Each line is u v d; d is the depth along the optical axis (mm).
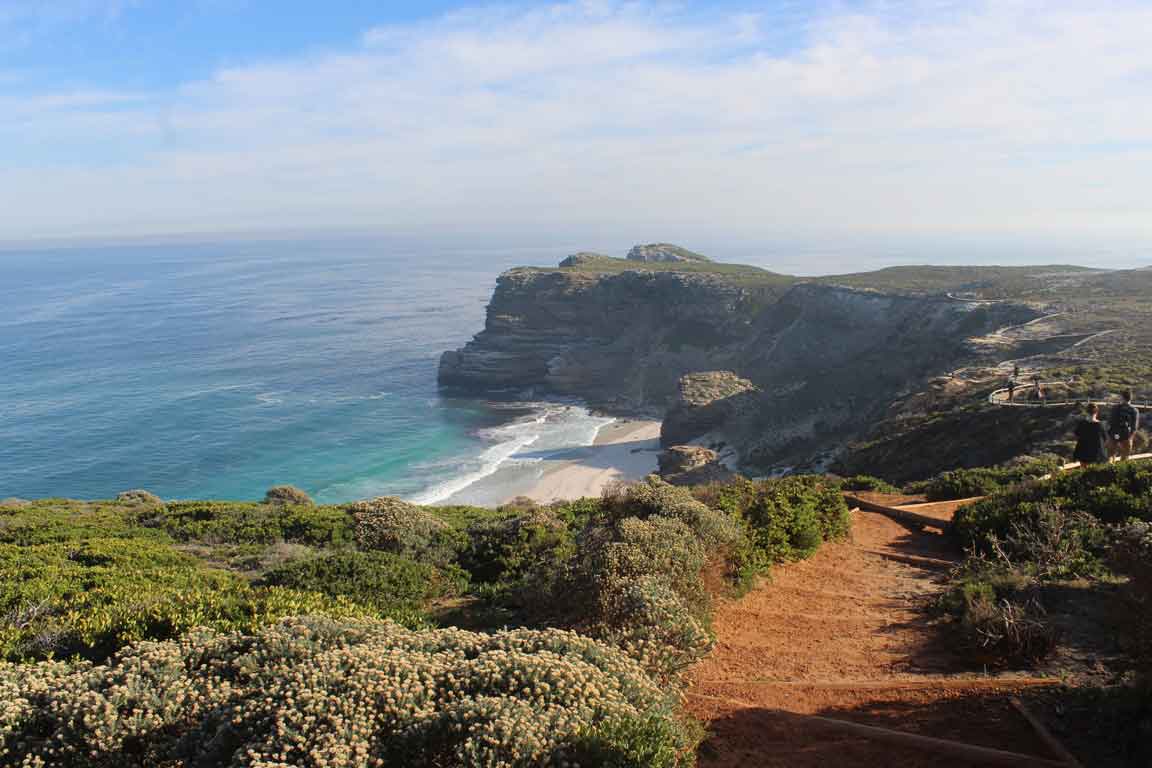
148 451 73625
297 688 5504
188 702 5992
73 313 185500
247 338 150875
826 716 7004
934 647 8773
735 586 11086
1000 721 6621
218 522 20000
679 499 11852
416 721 5164
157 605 9094
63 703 5855
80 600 10492
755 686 7797
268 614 8633
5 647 8383
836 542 15094
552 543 14109
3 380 105875
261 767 4633
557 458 80625
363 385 114062
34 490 61875
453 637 6836
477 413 102562
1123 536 7258
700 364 115562
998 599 9773
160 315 185000
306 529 18031
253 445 77375
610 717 5180
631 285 130625
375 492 64688
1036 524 13047
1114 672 7086
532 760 4715
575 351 124000
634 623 7500
